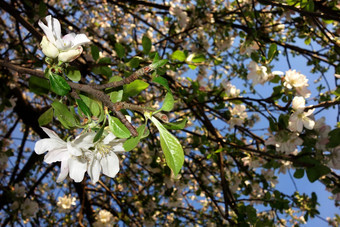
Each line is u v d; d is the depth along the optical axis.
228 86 0.84
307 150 0.63
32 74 0.35
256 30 0.71
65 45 0.31
